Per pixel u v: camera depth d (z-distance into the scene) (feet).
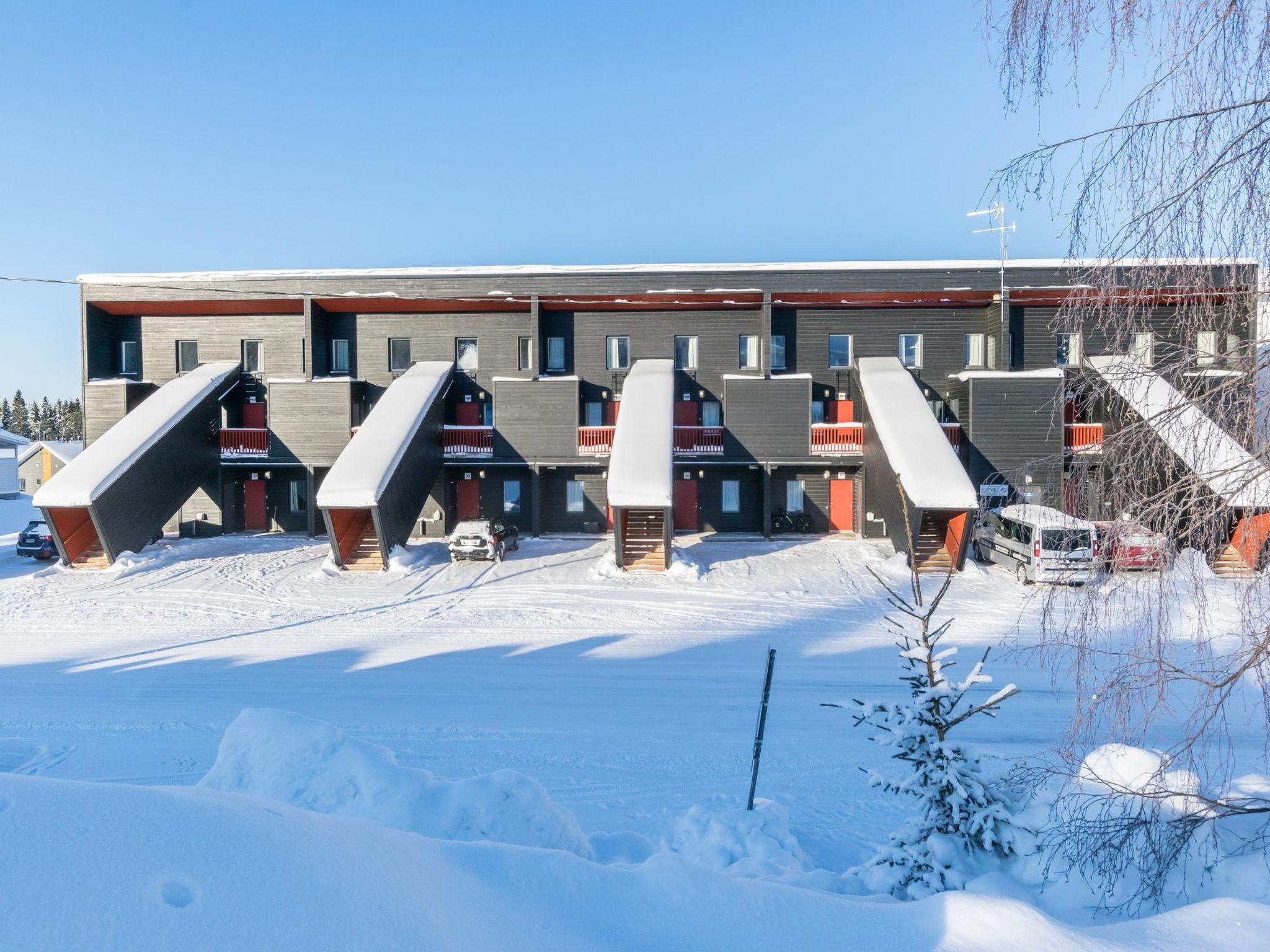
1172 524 14.03
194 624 54.49
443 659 46.19
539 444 88.99
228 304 92.68
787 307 93.25
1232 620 14.83
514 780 18.56
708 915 12.36
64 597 62.54
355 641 50.29
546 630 53.06
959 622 53.31
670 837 21.98
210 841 9.89
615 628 53.52
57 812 9.56
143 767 29.84
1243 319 13.64
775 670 43.83
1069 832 15.64
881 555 77.87
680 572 69.36
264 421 96.68
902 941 12.09
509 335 95.86
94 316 92.99
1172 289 13.74
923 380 92.22
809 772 29.91
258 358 97.30
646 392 83.97
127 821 9.78
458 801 17.90
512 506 95.14
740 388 87.61
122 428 80.18
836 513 92.58
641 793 27.89
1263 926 12.64
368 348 96.32
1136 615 14.80
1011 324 89.25
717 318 93.97
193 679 42.32
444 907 10.60
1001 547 69.62
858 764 30.76
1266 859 15.58
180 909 8.50
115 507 73.72
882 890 17.85
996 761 20.51
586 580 68.95
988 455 82.07
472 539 75.25
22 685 40.98
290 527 95.71
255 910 8.87
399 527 76.48
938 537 75.10
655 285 90.33
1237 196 12.53
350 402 89.51
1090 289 14.28
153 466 79.00
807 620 55.16
